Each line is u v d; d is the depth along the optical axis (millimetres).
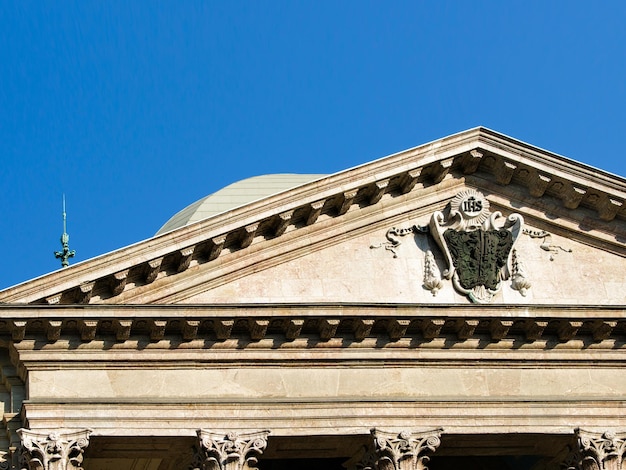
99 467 47906
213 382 45125
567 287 48594
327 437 45156
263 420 44875
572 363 47562
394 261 47781
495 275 48031
